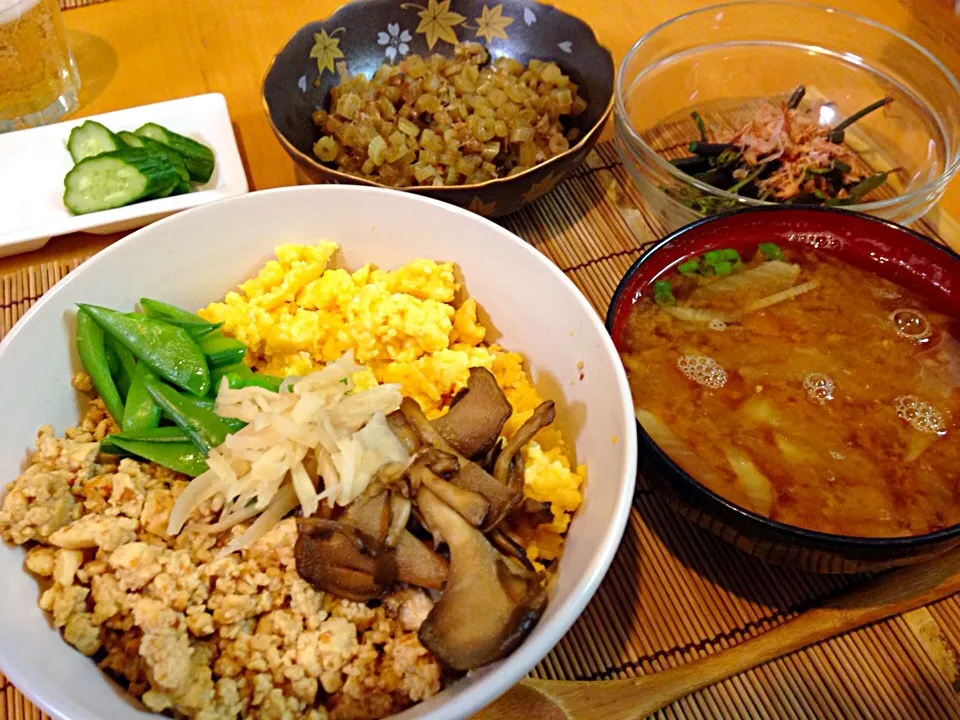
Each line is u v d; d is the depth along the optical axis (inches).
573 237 13.3
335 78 14.7
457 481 9.0
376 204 11.1
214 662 8.4
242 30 16.7
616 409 9.1
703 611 9.7
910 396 10.2
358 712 8.2
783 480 9.5
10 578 8.5
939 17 16.3
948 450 9.7
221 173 13.9
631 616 9.6
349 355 10.1
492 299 11.2
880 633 9.5
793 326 10.9
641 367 10.5
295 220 11.2
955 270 10.7
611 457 9.0
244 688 8.2
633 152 12.7
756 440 9.9
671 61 14.6
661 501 10.5
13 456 9.3
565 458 9.9
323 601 8.8
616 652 9.4
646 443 9.1
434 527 8.7
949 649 9.3
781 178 12.8
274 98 13.3
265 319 10.9
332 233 11.4
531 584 8.1
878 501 9.3
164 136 13.8
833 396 10.2
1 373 9.2
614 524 8.1
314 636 8.5
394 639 8.6
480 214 12.3
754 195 13.0
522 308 10.8
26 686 7.4
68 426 10.1
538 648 7.5
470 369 10.2
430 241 11.2
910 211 12.0
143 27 16.7
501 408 9.8
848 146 13.7
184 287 11.1
